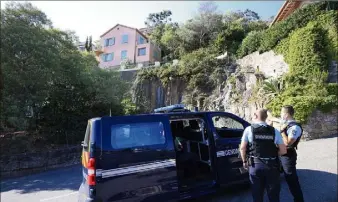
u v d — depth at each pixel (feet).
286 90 38.99
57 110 38.06
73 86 41.19
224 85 68.69
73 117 38.34
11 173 30.37
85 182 12.53
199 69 75.66
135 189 12.37
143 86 86.22
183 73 78.13
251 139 11.89
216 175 15.24
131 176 12.39
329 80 39.60
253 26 104.58
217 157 15.37
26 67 34.37
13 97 33.71
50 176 29.09
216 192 15.67
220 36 89.97
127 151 12.57
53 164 33.35
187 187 14.65
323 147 26.08
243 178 16.03
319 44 41.91
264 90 45.85
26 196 22.12
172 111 15.85
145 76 86.48
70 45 45.50
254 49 66.28
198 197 14.74
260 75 56.85
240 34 88.12
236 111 55.16
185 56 89.66
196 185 14.92
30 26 36.47
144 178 12.67
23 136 35.70
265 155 11.53
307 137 30.76
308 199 14.65
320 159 21.99
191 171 16.44
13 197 22.34
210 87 72.49
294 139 12.94
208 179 15.62
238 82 61.41
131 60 129.70
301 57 43.09
